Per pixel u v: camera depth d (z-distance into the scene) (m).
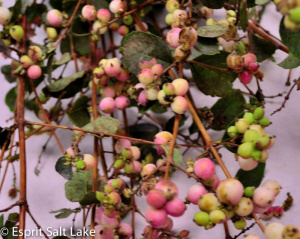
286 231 0.40
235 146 0.45
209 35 0.47
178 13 0.49
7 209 0.45
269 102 0.56
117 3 0.51
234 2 0.50
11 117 0.56
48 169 0.56
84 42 0.56
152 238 0.46
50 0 0.58
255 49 0.51
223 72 0.48
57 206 0.54
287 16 0.38
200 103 0.57
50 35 0.54
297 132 0.55
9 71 0.58
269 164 0.53
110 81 0.52
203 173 0.42
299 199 0.52
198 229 0.51
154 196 0.40
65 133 0.57
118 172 0.50
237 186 0.40
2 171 0.56
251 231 0.50
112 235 0.46
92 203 0.45
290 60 0.48
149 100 0.48
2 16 0.51
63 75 0.60
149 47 0.48
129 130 0.55
